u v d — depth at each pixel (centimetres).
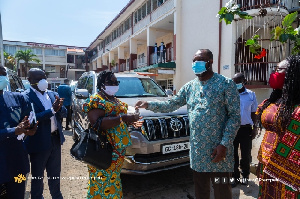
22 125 183
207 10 998
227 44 904
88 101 211
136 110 237
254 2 818
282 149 143
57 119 272
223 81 199
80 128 481
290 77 143
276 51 820
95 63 3319
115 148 210
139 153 293
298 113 138
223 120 201
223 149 190
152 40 1488
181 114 332
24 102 229
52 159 266
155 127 303
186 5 1105
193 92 215
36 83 249
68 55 3609
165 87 1542
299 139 137
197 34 1052
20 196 206
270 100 167
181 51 1150
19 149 204
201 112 201
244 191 311
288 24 202
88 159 192
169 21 1330
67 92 723
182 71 1154
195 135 205
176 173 378
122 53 2111
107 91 212
